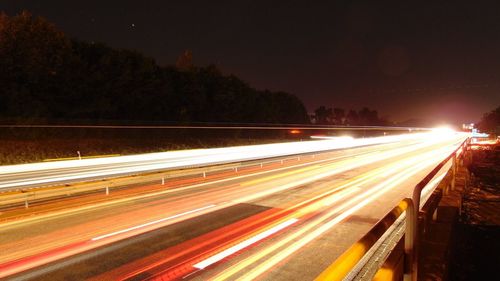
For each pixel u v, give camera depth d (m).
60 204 14.49
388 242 9.01
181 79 52.31
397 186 18.59
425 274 4.95
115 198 15.77
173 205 14.29
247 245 9.30
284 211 13.06
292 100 84.50
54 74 35.25
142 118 45.72
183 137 45.34
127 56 44.69
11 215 12.65
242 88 63.69
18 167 18.59
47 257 8.60
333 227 10.95
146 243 9.55
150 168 24.55
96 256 8.62
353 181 20.44
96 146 34.12
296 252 8.77
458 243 11.82
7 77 32.72
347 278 6.97
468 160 24.53
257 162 29.58
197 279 7.27
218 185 19.39
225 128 52.25
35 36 34.56
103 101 39.56
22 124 31.56
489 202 19.72
